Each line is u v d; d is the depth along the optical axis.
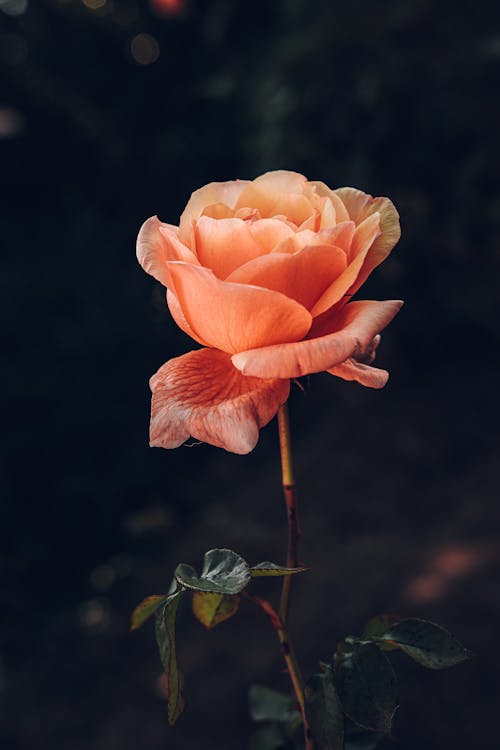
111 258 2.49
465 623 1.34
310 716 0.44
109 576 2.00
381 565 1.60
